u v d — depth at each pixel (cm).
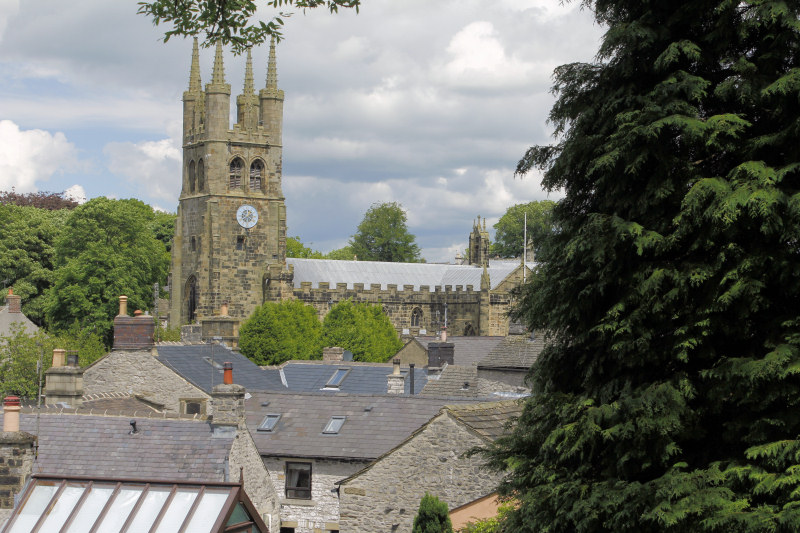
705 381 2677
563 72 3031
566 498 2770
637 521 2641
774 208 2508
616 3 3000
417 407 5131
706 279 2631
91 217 14438
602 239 2767
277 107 15938
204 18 2567
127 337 5922
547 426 2967
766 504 2445
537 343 6250
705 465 2683
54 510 3077
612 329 2755
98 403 5244
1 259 15000
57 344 9862
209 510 2970
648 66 2900
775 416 2536
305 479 4900
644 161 2747
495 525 3709
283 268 15625
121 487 3094
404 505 4297
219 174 15575
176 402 5856
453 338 9575
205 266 15525
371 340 13388
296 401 5328
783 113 2655
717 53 2817
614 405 2717
